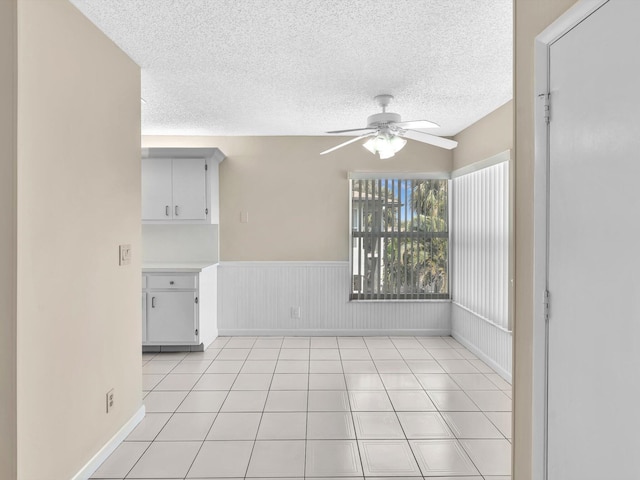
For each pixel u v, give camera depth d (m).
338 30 2.45
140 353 2.89
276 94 3.59
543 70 1.63
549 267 1.62
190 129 4.84
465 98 3.68
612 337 1.29
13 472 1.71
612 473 1.29
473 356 4.38
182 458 2.43
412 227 5.20
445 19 2.32
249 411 3.06
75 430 2.13
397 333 5.24
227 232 5.22
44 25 1.88
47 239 1.91
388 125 3.42
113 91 2.54
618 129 1.26
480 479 2.21
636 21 1.18
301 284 5.24
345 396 3.33
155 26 2.37
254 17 2.30
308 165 5.22
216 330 5.17
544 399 1.64
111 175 2.50
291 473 2.27
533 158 1.74
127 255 2.69
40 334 1.86
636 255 1.20
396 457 2.43
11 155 1.70
